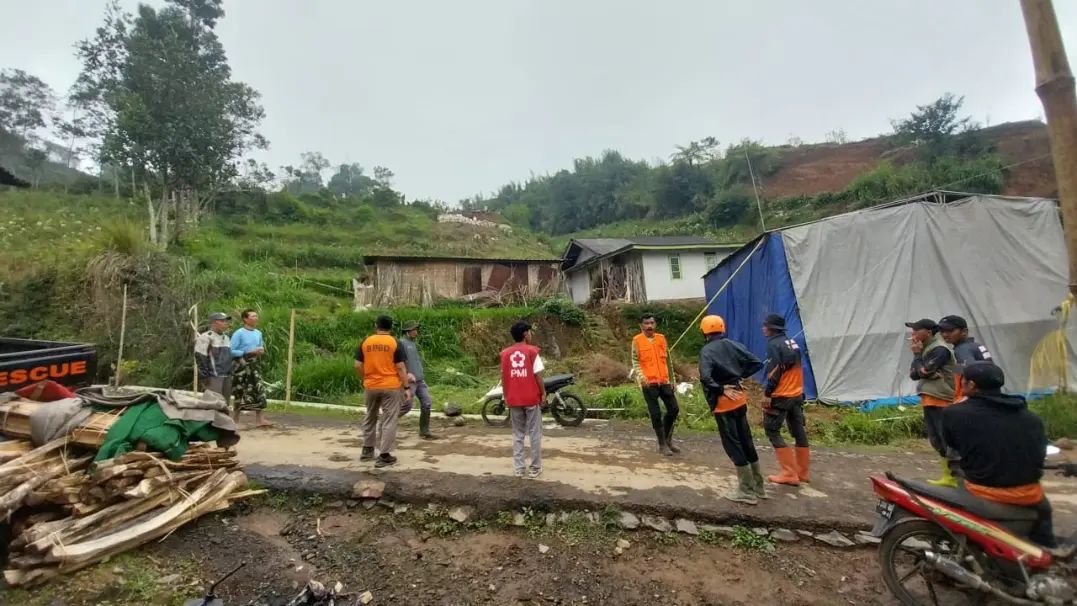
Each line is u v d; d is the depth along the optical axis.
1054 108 2.19
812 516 4.18
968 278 9.77
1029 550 2.83
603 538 4.06
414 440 6.80
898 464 5.86
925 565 3.22
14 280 12.48
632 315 21.48
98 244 13.18
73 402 4.23
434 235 52.88
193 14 28.56
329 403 10.37
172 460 4.10
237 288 17.81
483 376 14.27
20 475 3.51
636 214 68.56
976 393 3.14
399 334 15.55
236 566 3.61
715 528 4.14
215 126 24.72
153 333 11.62
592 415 9.16
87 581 3.25
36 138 46.34
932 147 41.69
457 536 4.13
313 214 48.44
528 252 54.88
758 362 4.61
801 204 45.50
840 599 3.37
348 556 3.82
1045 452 2.97
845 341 9.66
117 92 22.69
